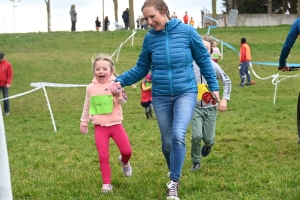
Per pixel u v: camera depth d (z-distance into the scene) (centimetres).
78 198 555
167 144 542
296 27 679
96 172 680
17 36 3353
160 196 539
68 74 2334
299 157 739
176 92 524
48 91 2016
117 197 549
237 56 2647
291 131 994
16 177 669
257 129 1027
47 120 1360
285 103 1487
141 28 3984
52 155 823
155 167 704
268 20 4219
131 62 2544
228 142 895
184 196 544
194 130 648
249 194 544
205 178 611
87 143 939
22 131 1148
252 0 5591
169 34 523
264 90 1852
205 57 534
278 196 534
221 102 585
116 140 579
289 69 732
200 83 647
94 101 577
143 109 1514
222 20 4188
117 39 3200
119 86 545
